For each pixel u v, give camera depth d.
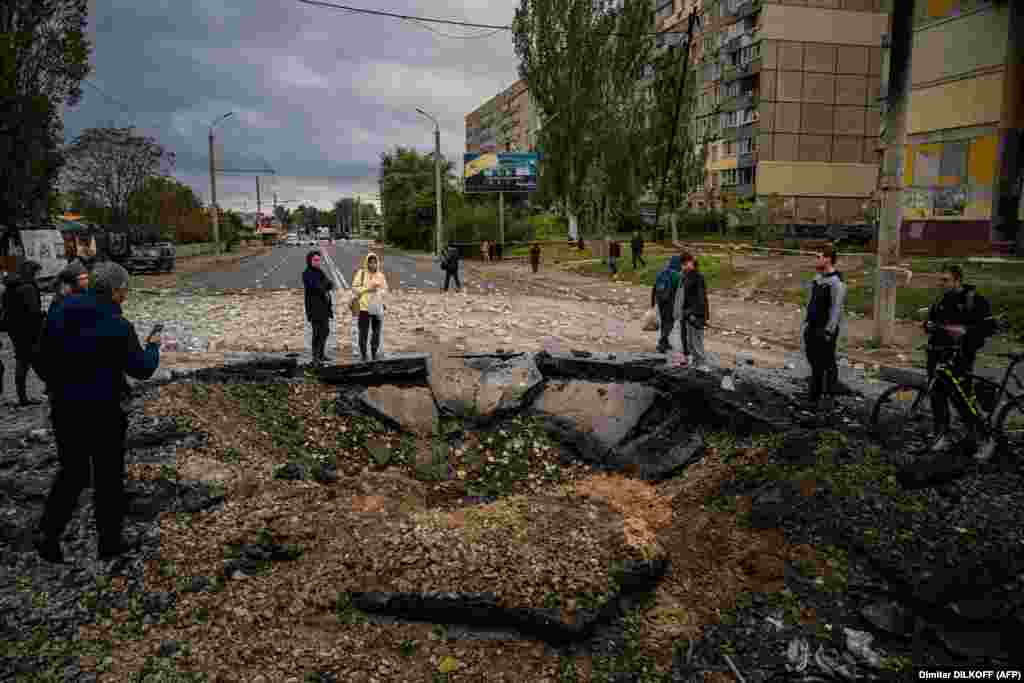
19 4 19.89
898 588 4.94
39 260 24.62
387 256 54.25
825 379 9.05
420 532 5.13
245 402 8.10
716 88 55.97
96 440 4.62
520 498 6.07
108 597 4.47
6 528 5.08
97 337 4.52
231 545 5.07
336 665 4.02
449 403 8.73
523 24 43.22
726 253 31.23
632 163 40.19
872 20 49.72
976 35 22.03
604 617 4.60
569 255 41.06
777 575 5.16
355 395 8.76
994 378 9.73
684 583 5.15
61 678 3.78
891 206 12.52
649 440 8.03
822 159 50.69
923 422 7.67
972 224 22.52
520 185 47.34
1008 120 21.19
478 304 19.91
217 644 4.11
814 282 8.36
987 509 5.65
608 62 40.81
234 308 18.22
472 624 4.51
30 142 20.56
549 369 9.64
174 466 6.07
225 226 66.38
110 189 39.00
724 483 6.66
